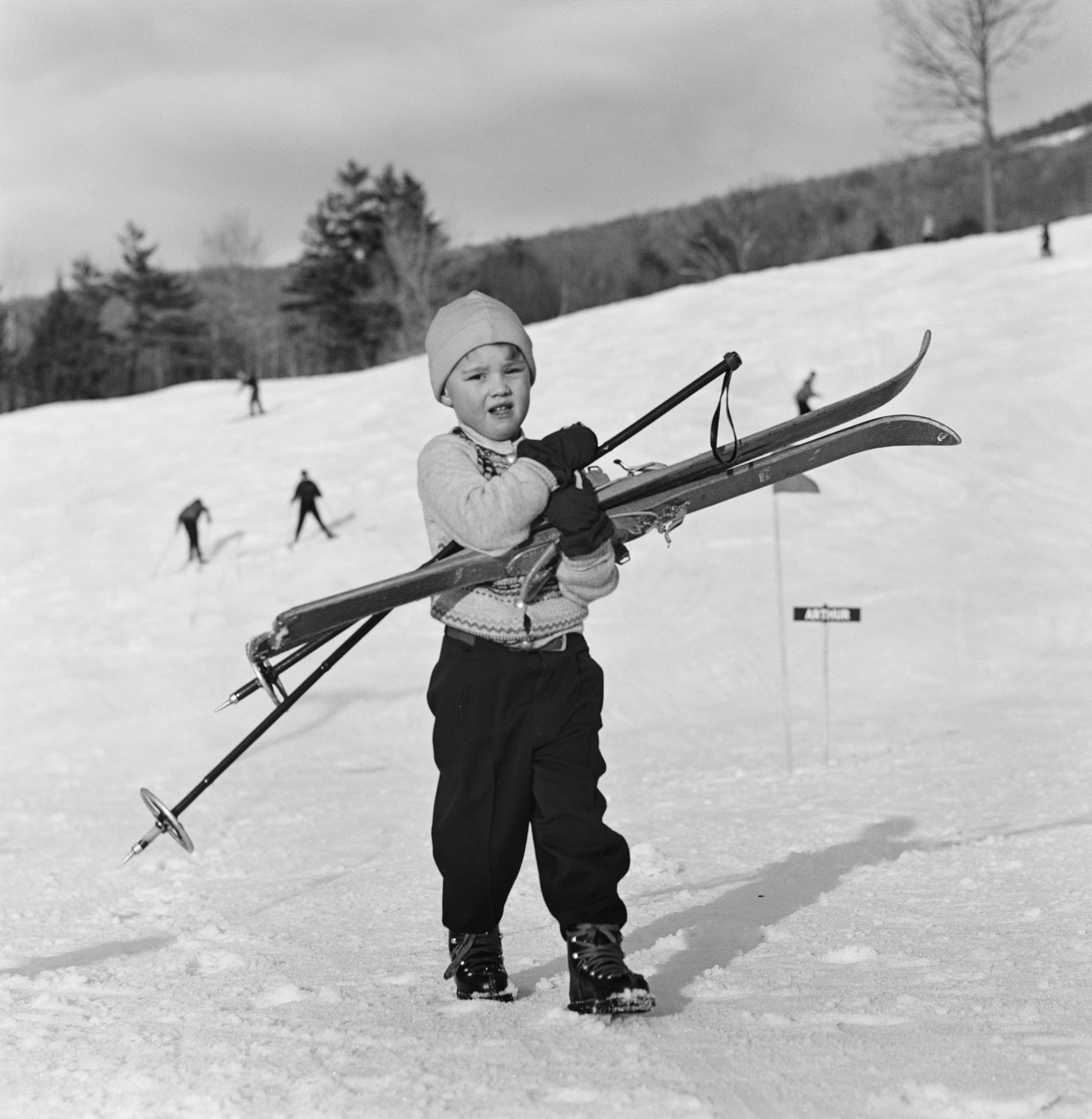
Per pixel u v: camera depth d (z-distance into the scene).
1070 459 21.25
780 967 3.65
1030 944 3.84
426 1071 2.71
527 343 3.34
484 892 3.29
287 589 21.00
